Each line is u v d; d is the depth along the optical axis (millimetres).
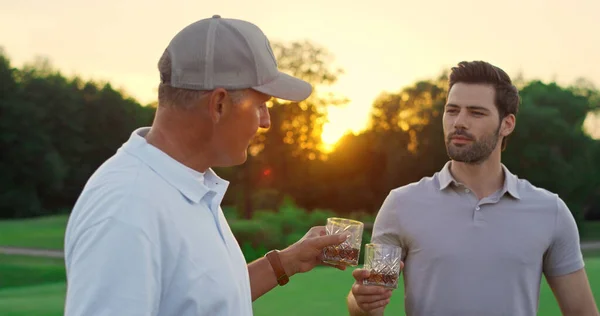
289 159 48688
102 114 69938
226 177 46625
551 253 3248
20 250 32312
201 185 1934
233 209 49312
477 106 3156
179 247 1829
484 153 3160
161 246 1801
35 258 28141
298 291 9922
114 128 70438
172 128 1960
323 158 52781
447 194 3238
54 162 63531
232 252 2031
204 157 1996
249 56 1971
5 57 64812
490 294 3102
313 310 8688
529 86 58938
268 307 8797
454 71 3268
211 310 1878
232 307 1930
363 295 2822
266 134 47969
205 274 1870
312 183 51844
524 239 3148
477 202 3195
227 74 1945
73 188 67375
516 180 3287
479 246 3133
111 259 1690
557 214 3205
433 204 3230
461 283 3115
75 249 1745
